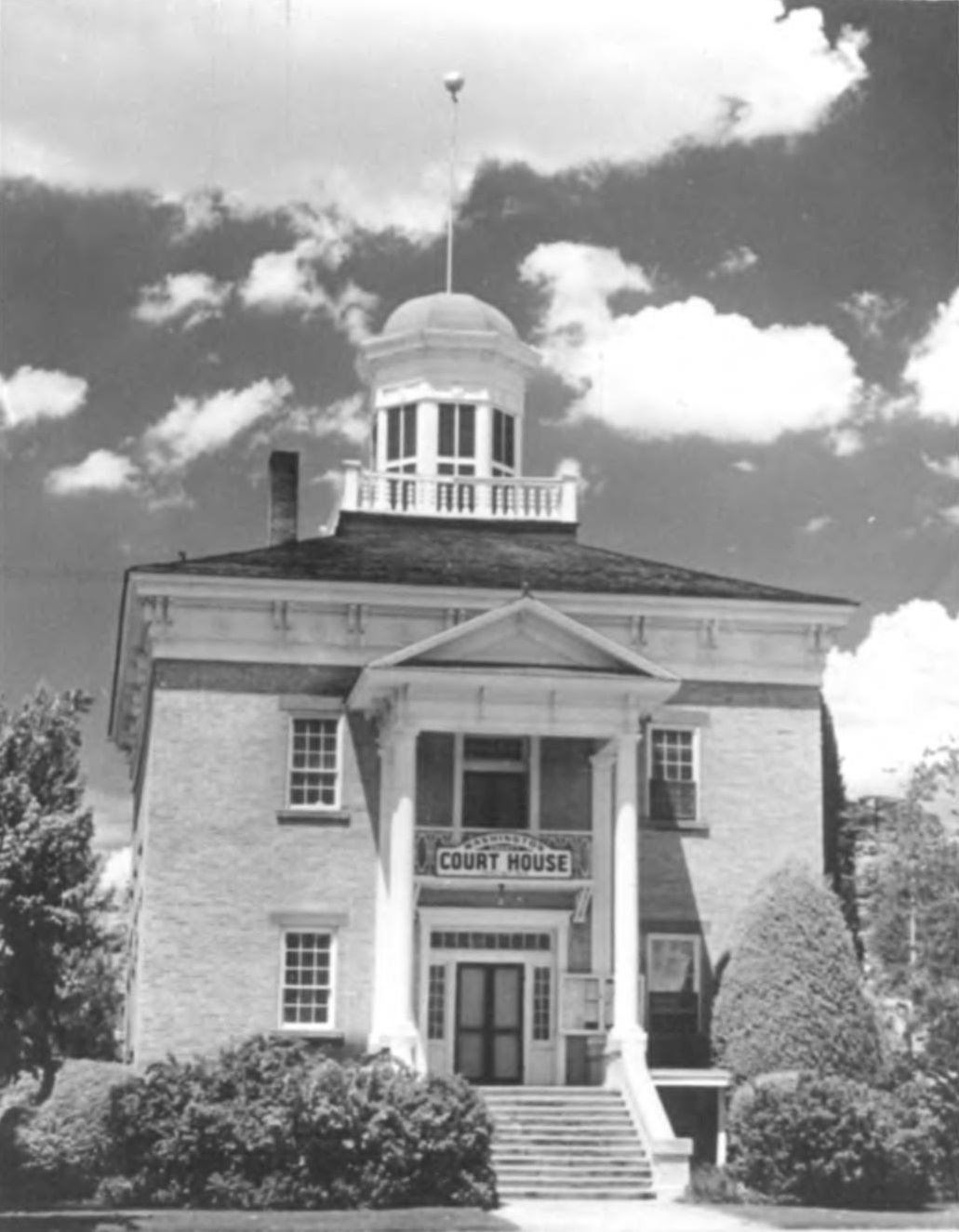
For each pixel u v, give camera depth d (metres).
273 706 39.22
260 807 38.88
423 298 49.28
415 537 43.94
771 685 41.00
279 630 39.41
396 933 36.19
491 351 47.84
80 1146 31.34
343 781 39.19
